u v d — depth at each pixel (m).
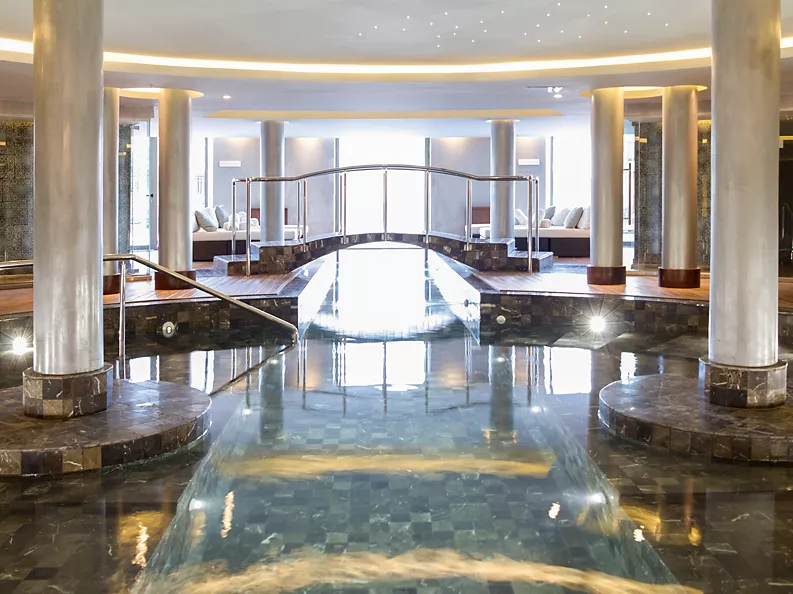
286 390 5.65
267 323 8.63
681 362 6.54
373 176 20.25
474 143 19.91
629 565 2.78
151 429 4.09
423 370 6.34
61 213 4.27
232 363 6.66
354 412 5.04
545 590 2.60
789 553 2.87
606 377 6.00
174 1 6.40
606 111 9.98
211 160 19.92
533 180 11.78
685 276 9.81
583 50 8.22
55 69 4.21
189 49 8.16
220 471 3.84
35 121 4.29
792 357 6.43
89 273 4.38
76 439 3.90
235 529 3.13
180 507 3.37
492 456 4.09
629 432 4.32
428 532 3.10
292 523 3.20
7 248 10.69
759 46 4.33
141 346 7.46
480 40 7.78
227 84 9.39
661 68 8.56
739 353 4.46
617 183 10.10
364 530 3.13
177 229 9.77
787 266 10.70
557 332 8.35
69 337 4.32
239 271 11.48
